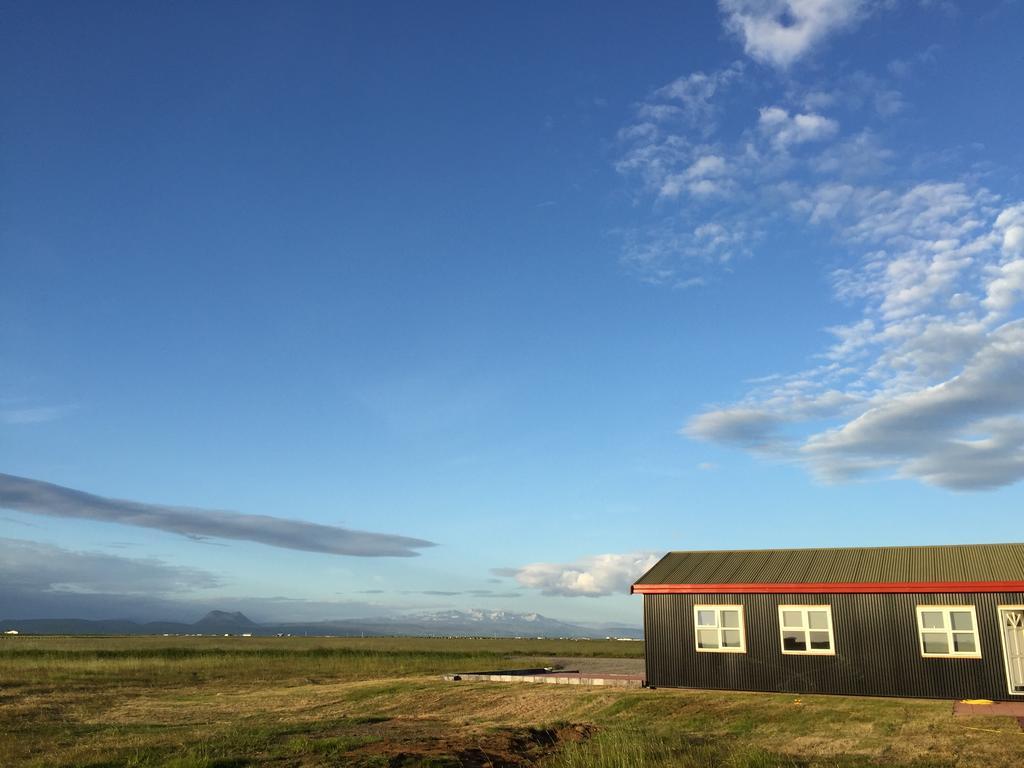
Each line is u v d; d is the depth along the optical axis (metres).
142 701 28.62
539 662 47.78
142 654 52.84
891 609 25.00
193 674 39.94
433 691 29.03
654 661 27.94
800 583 26.20
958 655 23.86
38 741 18.86
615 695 26.12
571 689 28.17
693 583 27.89
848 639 25.31
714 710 23.16
